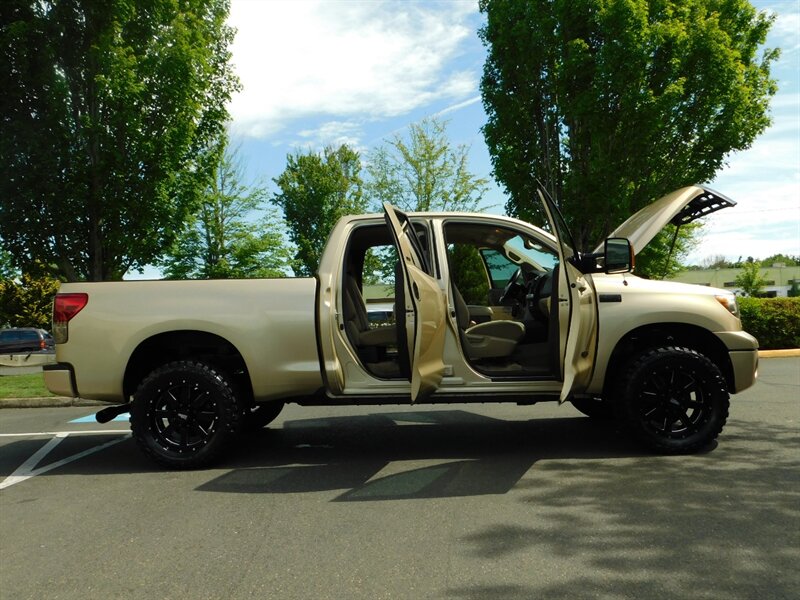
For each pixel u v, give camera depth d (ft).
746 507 12.49
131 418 16.63
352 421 23.70
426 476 15.47
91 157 49.26
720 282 212.84
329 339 16.28
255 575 10.02
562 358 15.94
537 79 49.01
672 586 9.18
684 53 44.16
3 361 53.83
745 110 46.01
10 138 44.60
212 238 104.53
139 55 49.42
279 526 12.22
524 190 51.39
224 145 57.82
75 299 16.84
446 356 16.34
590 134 46.34
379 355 17.69
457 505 13.16
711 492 13.46
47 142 45.80
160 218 50.52
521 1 48.03
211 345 17.47
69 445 21.18
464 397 16.43
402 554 10.67
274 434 21.48
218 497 14.24
